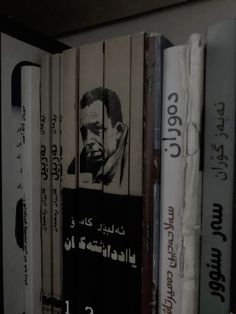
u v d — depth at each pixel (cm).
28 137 39
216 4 44
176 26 47
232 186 28
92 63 36
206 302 30
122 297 34
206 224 30
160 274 33
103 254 35
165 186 32
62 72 38
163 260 32
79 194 37
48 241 40
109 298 35
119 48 33
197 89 29
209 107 29
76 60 37
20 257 39
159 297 33
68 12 49
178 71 31
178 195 31
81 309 37
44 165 40
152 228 32
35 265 40
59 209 39
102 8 47
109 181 35
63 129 38
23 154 40
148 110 32
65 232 38
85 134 36
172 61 31
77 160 37
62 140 38
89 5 46
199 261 30
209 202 29
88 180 36
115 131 34
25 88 39
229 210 29
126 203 34
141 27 50
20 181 40
